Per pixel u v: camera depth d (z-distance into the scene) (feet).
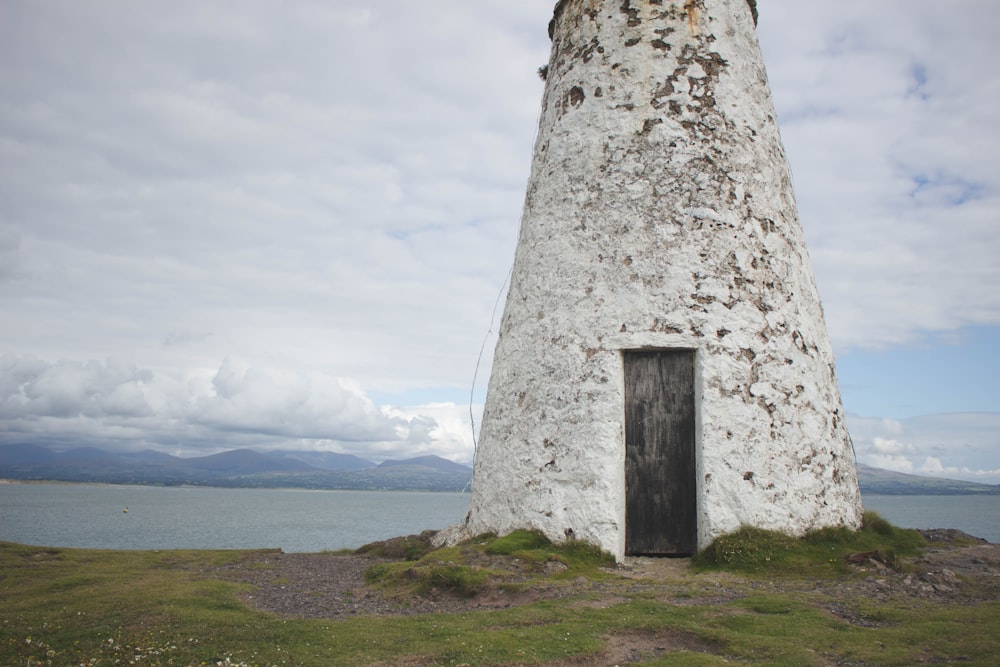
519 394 37.83
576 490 34.19
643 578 30.01
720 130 38.58
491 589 28.27
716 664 19.27
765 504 33.12
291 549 110.22
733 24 40.98
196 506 317.83
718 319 35.19
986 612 23.12
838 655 19.85
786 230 38.93
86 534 136.87
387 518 237.45
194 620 24.38
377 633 22.88
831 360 39.06
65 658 20.76
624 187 37.88
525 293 39.83
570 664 19.93
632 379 35.86
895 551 32.78
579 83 41.04
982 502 571.28
